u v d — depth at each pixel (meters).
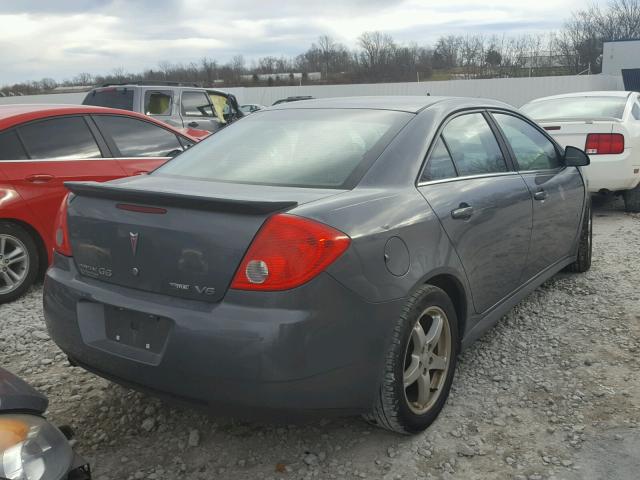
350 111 3.41
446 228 2.96
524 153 4.17
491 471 2.65
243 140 3.39
